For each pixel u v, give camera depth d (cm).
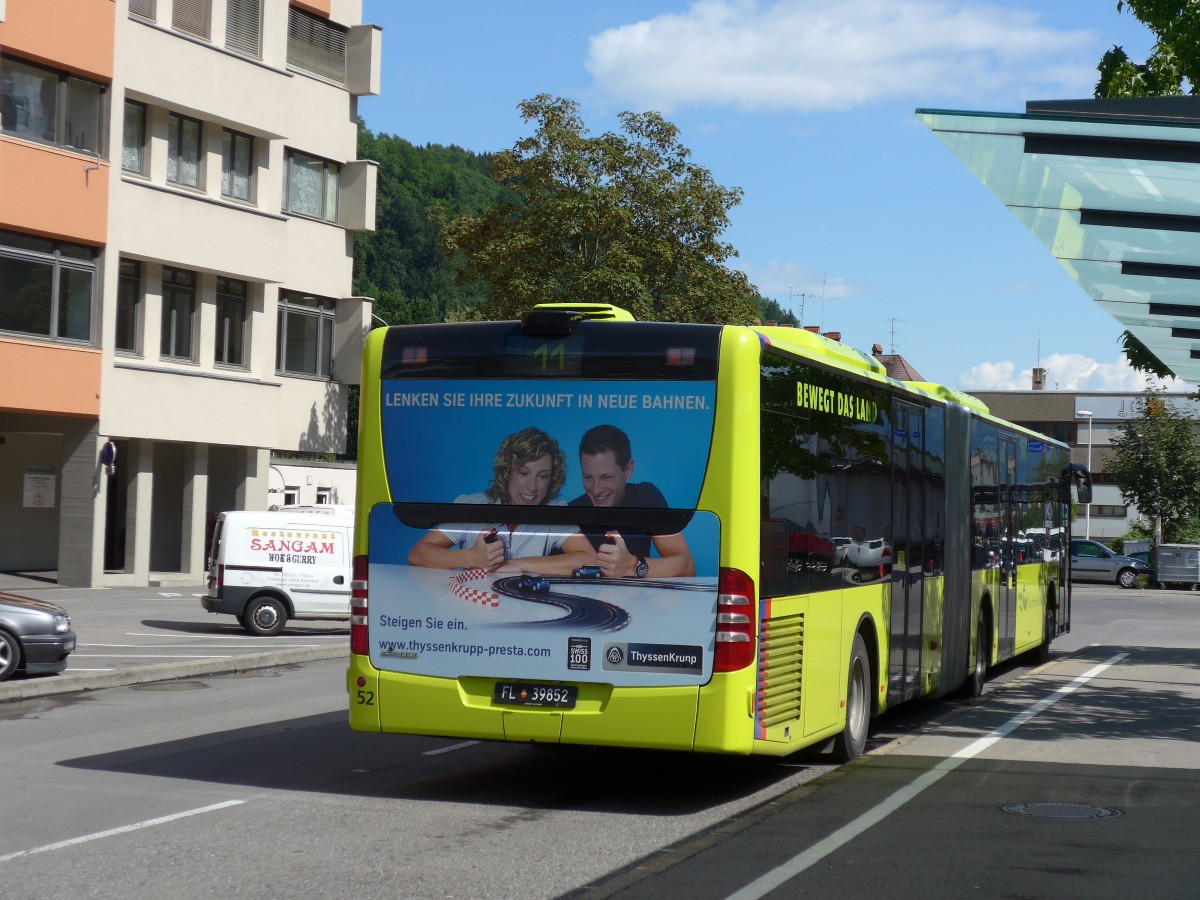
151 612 2833
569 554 970
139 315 3562
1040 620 2223
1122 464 6419
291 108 4059
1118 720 1532
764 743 962
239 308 3909
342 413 4412
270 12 3909
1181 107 1102
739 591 941
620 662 955
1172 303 1881
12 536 3562
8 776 1083
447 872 773
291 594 2456
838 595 1131
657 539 955
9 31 3111
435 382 1010
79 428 3378
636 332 971
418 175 13000
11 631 1655
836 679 1129
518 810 968
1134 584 5575
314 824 907
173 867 779
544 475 980
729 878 761
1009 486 1950
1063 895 734
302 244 4206
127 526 3544
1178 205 1422
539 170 4200
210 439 3731
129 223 3425
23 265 3192
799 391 1043
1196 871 791
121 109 3394
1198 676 2095
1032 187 1402
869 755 1240
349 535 2498
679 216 4225
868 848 844
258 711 1499
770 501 974
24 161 3150
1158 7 1964
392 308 10594
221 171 3784
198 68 3631
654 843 860
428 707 992
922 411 1439
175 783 1056
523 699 974
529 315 991
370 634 1010
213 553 2473
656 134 4259
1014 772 1146
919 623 1419
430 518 1002
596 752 1238
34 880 746
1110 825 923
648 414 964
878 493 1259
